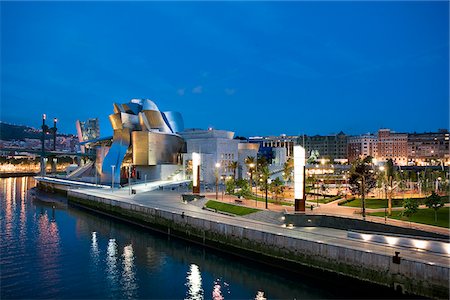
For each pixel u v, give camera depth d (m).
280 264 46.06
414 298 34.66
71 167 179.38
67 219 83.25
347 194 85.25
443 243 37.16
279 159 176.62
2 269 47.72
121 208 81.75
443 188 97.81
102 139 171.38
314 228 51.53
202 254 54.78
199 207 74.38
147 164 139.38
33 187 161.50
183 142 152.50
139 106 156.88
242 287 42.09
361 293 38.38
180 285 42.78
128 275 45.94
